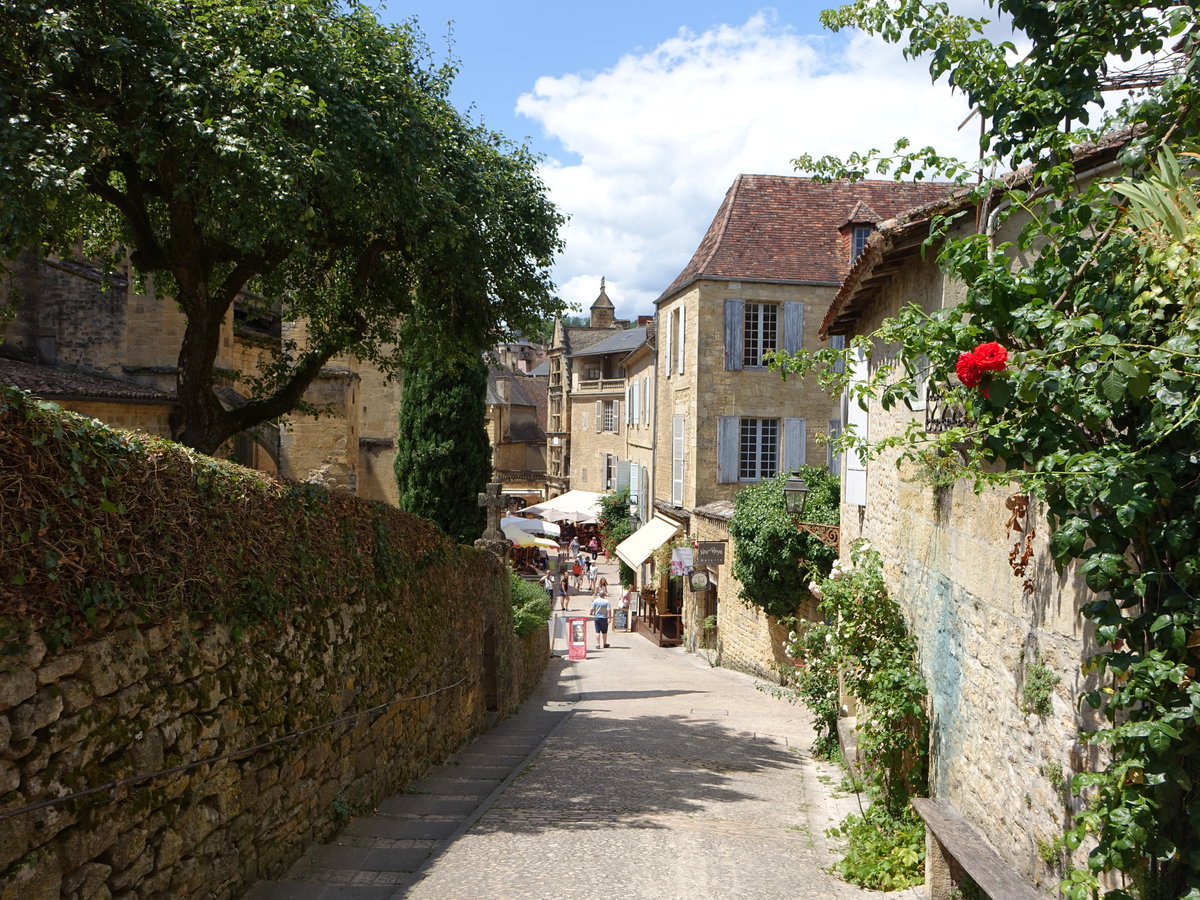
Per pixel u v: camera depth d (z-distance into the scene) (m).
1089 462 3.54
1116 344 3.62
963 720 6.49
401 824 7.77
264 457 25.23
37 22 8.33
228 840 5.54
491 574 14.69
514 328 14.16
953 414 6.76
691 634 27.34
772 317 25.83
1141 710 3.62
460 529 21.59
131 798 4.49
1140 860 3.70
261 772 6.00
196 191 10.07
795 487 17.19
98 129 8.98
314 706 6.93
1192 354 3.39
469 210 12.34
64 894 3.98
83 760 4.13
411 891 5.97
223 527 5.57
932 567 7.69
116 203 11.12
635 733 13.41
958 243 4.49
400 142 11.00
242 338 23.11
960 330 4.42
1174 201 3.76
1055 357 3.84
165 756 4.82
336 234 12.45
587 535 54.03
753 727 14.16
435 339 14.02
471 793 9.27
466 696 12.73
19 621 3.80
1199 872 3.35
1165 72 5.00
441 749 11.20
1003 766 5.55
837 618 9.91
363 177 10.79
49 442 4.02
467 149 12.80
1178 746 3.41
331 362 25.72
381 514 8.87
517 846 7.15
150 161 9.23
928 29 5.38
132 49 8.77
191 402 11.75
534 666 20.12
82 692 4.15
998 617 5.71
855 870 6.82
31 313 18.28
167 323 18.61
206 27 9.62
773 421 25.97
